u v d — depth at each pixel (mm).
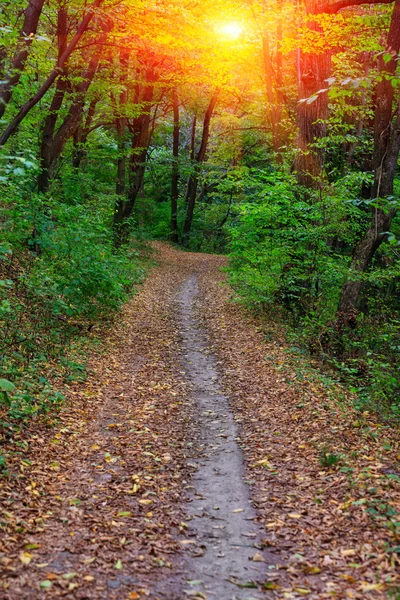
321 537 4703
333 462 6188
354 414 8039
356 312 11938
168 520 5148
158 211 44812
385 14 13781
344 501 5293
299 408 8383
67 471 6109
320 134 15031
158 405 8766
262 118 29938
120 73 18719
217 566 4367
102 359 10984
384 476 5734
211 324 15328
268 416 8234
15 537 4551
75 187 18609
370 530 4691
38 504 5242
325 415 7941
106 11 10789
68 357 10219
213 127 42250
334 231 14266
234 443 7312
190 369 11102
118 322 14375
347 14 15109
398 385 9539
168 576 4203
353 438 7004
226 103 34875
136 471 6254
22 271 11852
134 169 26281
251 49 21234
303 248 13953
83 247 12711
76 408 8125
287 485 5879
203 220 42469
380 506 5027
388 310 12695
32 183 13945
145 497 5613
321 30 14523
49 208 13000
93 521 5012
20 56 9781
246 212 14789
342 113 15195
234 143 33094
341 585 3969
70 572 4125
